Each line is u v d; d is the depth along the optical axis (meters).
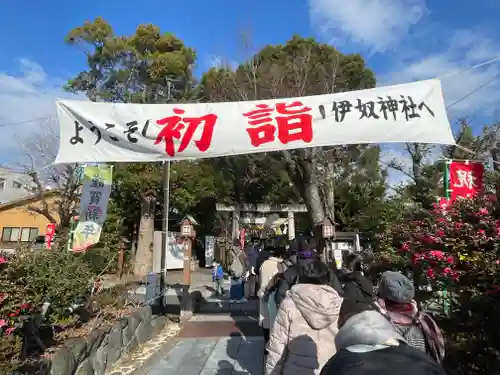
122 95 23.22
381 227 16.39
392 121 5.57
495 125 13.09
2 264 4.41
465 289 4.07
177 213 26.30
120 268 14.54
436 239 4.66
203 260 31.70
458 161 6.52
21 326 4.18
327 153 16.94
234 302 12.64
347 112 5.62
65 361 4.14
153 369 5.85
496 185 4.70
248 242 28.94
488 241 4.04
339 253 16.41
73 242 8.66
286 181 23.14
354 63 17.86
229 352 6.79
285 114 5.62
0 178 35.03
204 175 23.25
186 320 9.67
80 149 5.60
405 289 2.59
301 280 3.15
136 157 5.64
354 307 2.75
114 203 22.77
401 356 1.46
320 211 15.91
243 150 5.57
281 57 18.41
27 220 28.08
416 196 13.75
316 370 2.79
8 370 3.46
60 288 4.83
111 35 22.36
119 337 5.92
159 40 24.23
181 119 5.64
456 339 4.28
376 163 21.95
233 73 15.81
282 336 2.93
